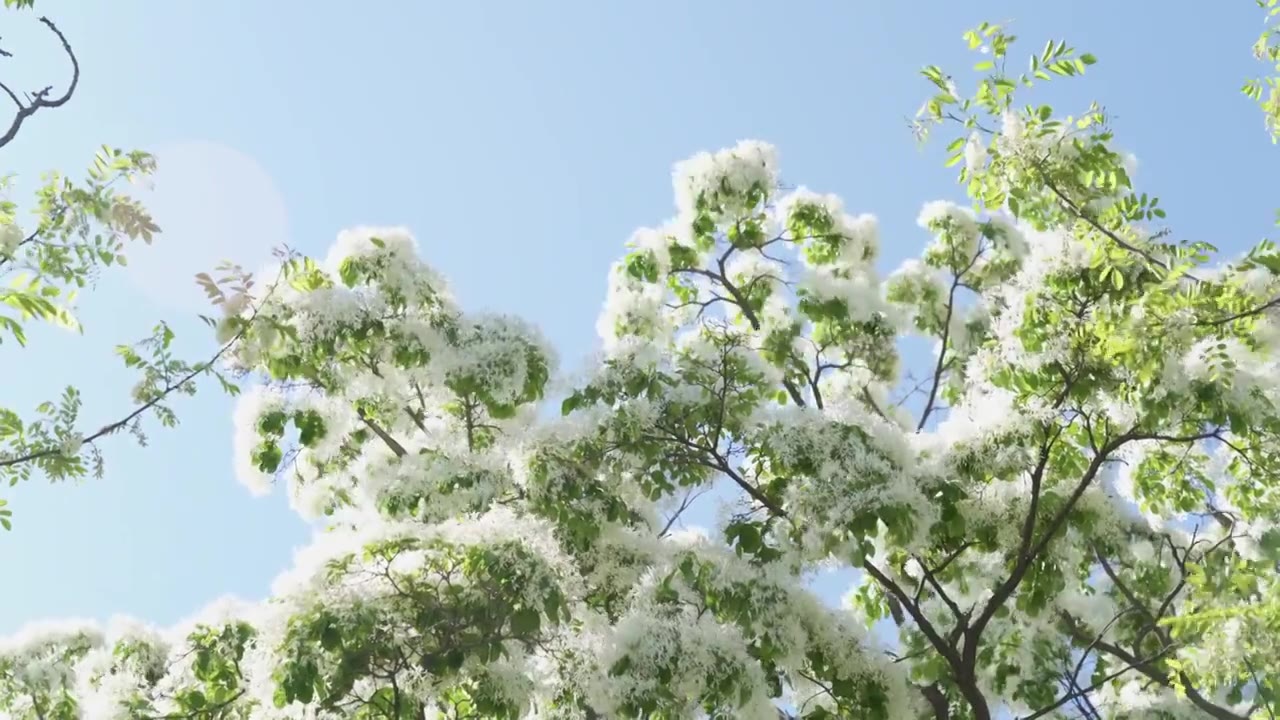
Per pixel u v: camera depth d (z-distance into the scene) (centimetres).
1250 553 798
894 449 681
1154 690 865
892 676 714
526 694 648
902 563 786
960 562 800
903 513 640
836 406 707
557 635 655
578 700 654
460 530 617
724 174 972
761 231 997
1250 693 783
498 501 741
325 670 572
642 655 640
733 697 637
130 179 658
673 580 694
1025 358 649
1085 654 769
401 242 805
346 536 617
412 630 596
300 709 593
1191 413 626
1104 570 873
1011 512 714
